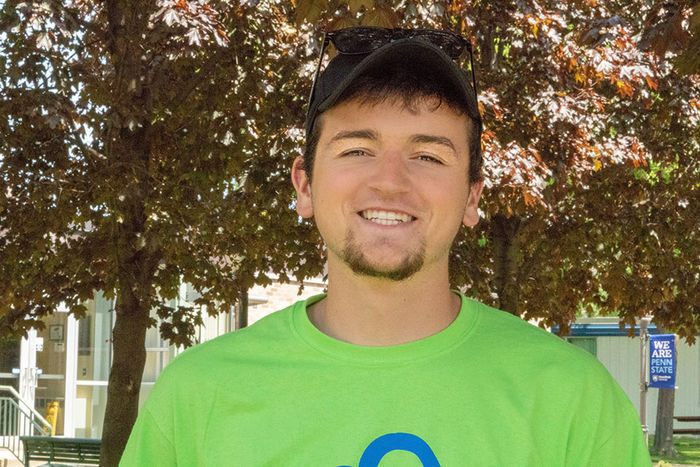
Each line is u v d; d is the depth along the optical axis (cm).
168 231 822
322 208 188
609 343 2675
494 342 187
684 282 1150
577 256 1117
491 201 807
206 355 193
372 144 184
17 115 788
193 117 837
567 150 888
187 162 855
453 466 172
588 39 724
